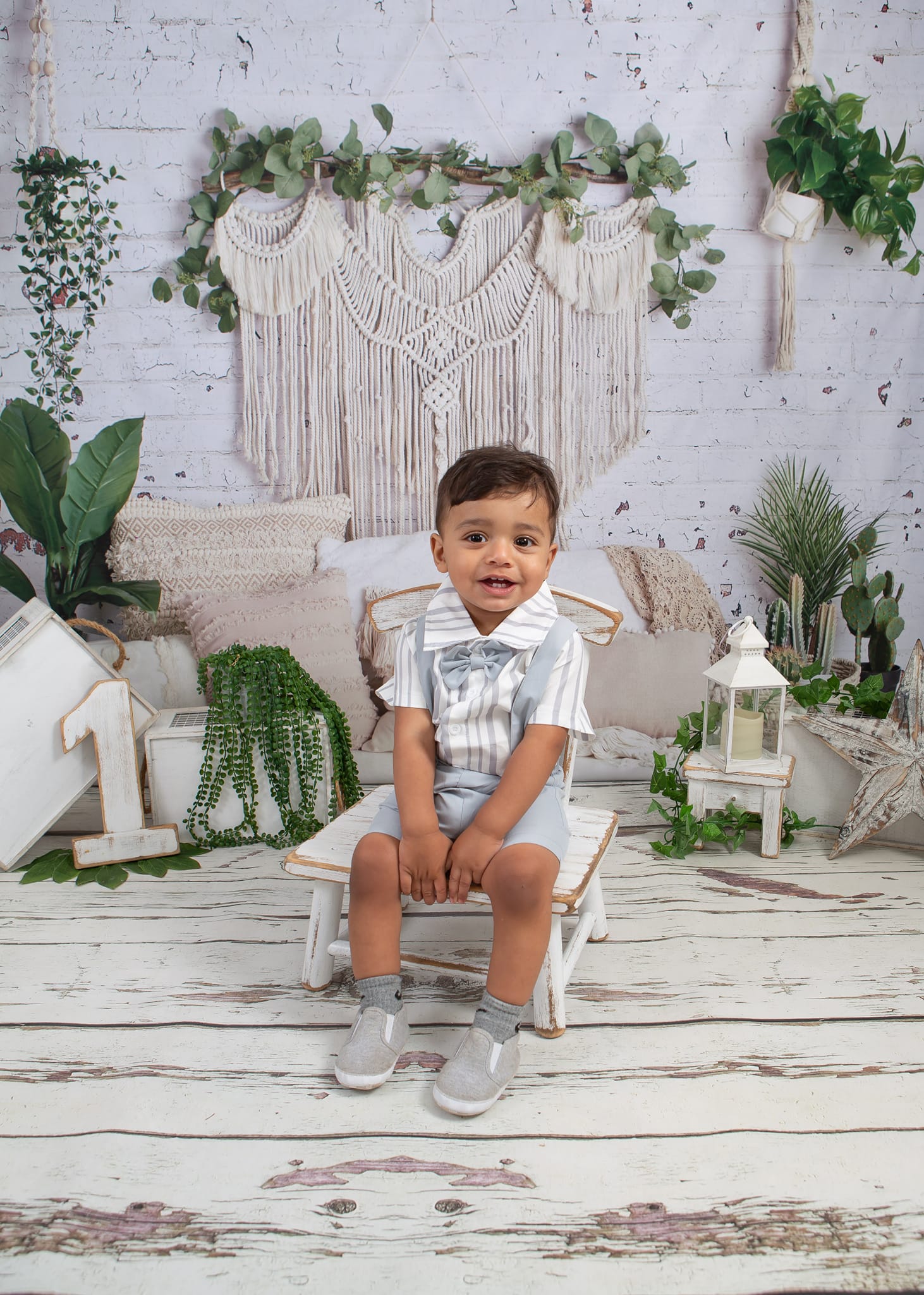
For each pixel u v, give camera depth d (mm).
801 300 2531
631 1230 935
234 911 1632
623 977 1402
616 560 2355
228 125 2322
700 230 2436
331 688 2102
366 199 2371
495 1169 1017
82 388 2471
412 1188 992
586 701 2188
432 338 2445
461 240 2408
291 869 1312
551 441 2520
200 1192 990
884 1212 955
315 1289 874
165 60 2367
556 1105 1121
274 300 2402
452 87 2408
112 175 2371
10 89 2367
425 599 1482
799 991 1358
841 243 2510
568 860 1301
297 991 1378
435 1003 1348
